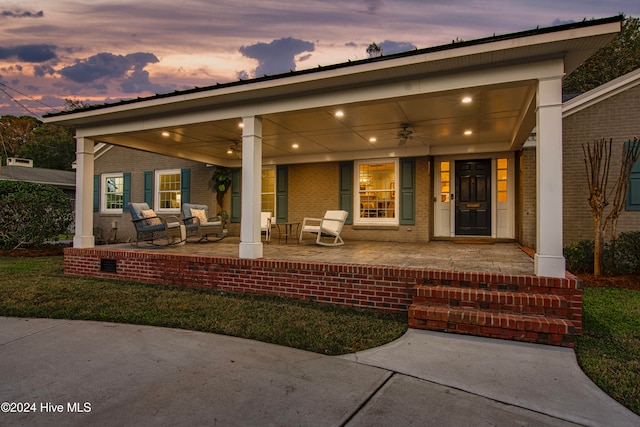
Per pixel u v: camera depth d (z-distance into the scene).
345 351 3.33
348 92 4.98
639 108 7.43
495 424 2.21
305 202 10.24
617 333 3.80
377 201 9.54
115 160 13.40
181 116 6.15
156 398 2.50
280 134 7.66
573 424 2.22
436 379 2.79
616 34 3.55
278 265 5.26
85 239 7.16
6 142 28.98
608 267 6.68
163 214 12.27
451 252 6.52
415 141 8.37
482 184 8.98
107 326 4.07
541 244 3.95
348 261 5.29
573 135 7.82
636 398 2.52
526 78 4.11
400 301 4.52
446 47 4.06
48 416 2.27
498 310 3.81
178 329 3.96
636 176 7.41
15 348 3.42
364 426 2.18
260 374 2.87
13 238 10.67
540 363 3.06
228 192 11.29
